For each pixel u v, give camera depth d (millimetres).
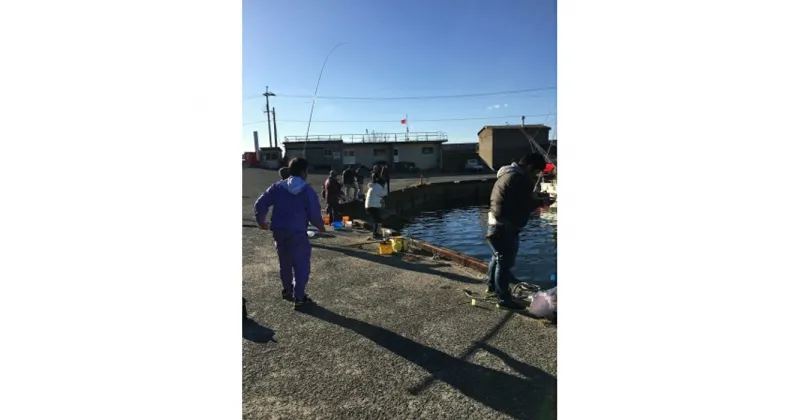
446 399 2490
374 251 6621
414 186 22891
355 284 4781
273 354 3053
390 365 2889
